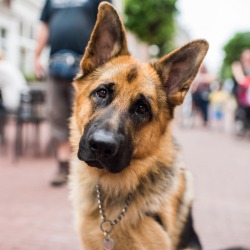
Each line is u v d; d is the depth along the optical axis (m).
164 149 0.77
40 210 1.18
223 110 5.43
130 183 0.74
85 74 0.80
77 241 0.98
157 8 5.72
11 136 2.66
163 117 0.78
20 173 1.64
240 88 2.96
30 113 2.03
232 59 16.38
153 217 0.73
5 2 4.28
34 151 2.15
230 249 0.85
